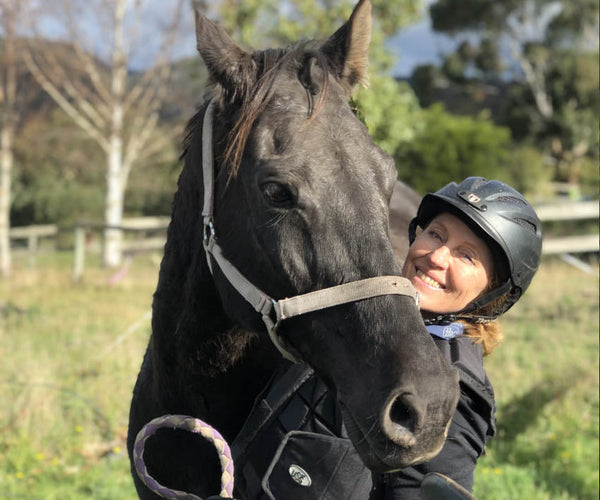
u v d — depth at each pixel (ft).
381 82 34.06
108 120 51.21
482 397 5.08
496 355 17.47
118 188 51.19
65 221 83.87
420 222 6.14
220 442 5.49
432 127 55.16
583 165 74.64
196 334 6.08
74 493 11.78
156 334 6.56
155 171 54.19
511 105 94.43
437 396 4.31
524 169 61.57
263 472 5.59
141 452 5.63
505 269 5.52
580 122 84.38
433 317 5.60
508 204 5.50
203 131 5.84
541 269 30.14
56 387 15.05
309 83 5.20
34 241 49.83
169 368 6.44
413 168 54.24
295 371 5.74
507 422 14.06
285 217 4.88
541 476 11.96
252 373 6.25
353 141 5.04
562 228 38.45
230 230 5.45
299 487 5.31
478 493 11.35
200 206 5.96
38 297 31.73
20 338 21.72
